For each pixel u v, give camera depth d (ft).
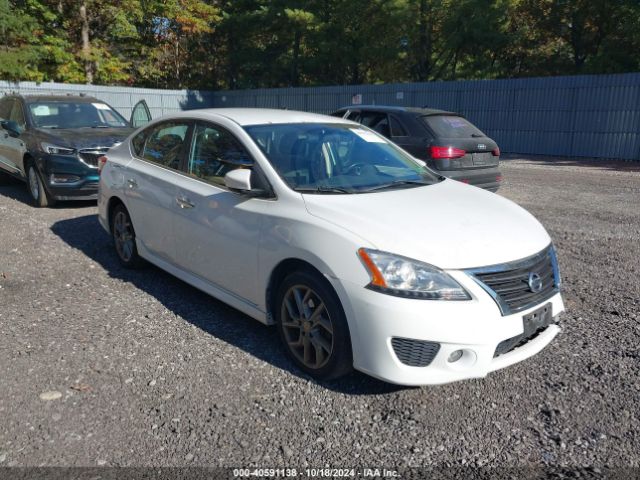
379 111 29.94
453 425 9.91
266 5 107.86
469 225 11.25
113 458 8.92
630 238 22.97
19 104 30.94
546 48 94.38
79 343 12.89
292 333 11.98
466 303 9.93
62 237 22.20
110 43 106.11
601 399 10.71
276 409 10.35
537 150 62.34
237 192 12.69
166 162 16.05
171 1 100.58
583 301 15.78
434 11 89.56
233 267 13.14
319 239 10.90
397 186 13.47
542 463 8.91
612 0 74.90
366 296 10.12
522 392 10.97
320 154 13.75
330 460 8.95
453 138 27.40
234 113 15.10
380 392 10.98
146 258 16.89
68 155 26.30
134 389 10.96
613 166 50.60
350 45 102.73
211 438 9.46
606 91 56.34
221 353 12.50
